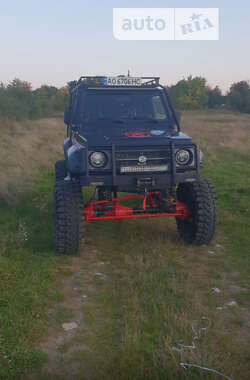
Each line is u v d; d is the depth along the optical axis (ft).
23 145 48.65
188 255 17.87
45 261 16.48
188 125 93.04
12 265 15.11
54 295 13.53
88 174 16.26
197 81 205.36
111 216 18.12
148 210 18.42
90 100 20.94
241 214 24.49
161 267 15.92
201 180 18.94
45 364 10.06
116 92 21.24
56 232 17.34
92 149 16.19
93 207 18.11
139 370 9.64
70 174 20.17
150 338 11.08
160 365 9.76
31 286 13.82
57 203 17.22
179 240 19.93
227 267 16.49
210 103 244.63
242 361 10.16
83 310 12.76
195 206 18.39
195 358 9.78
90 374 9.66
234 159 46.60
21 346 10.49
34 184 31.81
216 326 11.69
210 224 18.20
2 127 73.41
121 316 12.33
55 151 49.49
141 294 13.62
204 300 13.53
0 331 11.02
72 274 15.70
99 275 15.60
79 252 17.87
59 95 177.27
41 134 68.64
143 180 16.55
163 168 16.70
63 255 17.49
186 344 10.61
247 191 29.81
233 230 21.43
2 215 23.40
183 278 14.94
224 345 10.77
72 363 10.11
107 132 18.99
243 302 13.42
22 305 12.48
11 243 18.20
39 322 11.68
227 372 9.56
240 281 15.16
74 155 17.48
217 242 19.62
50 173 36.81
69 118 21.70
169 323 11.48
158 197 18.83
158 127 20.52
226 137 64.69
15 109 98.07
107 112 20.77
